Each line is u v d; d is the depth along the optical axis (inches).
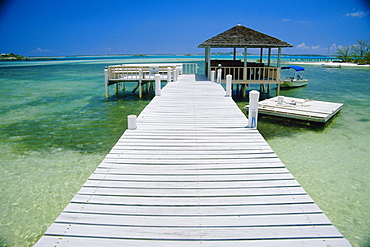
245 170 184.7
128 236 122.3
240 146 226.2
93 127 440.5
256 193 156.7
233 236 122.5
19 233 184.2
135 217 135.6
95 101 681.0
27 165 292.0
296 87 960.3
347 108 586.6
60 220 132.9
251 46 646.5
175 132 261.9
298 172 274.7
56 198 228.1
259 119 482.6
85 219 134.0
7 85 1048.2
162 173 180.9
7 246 171.3
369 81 1139.9
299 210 141.3
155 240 120.3
